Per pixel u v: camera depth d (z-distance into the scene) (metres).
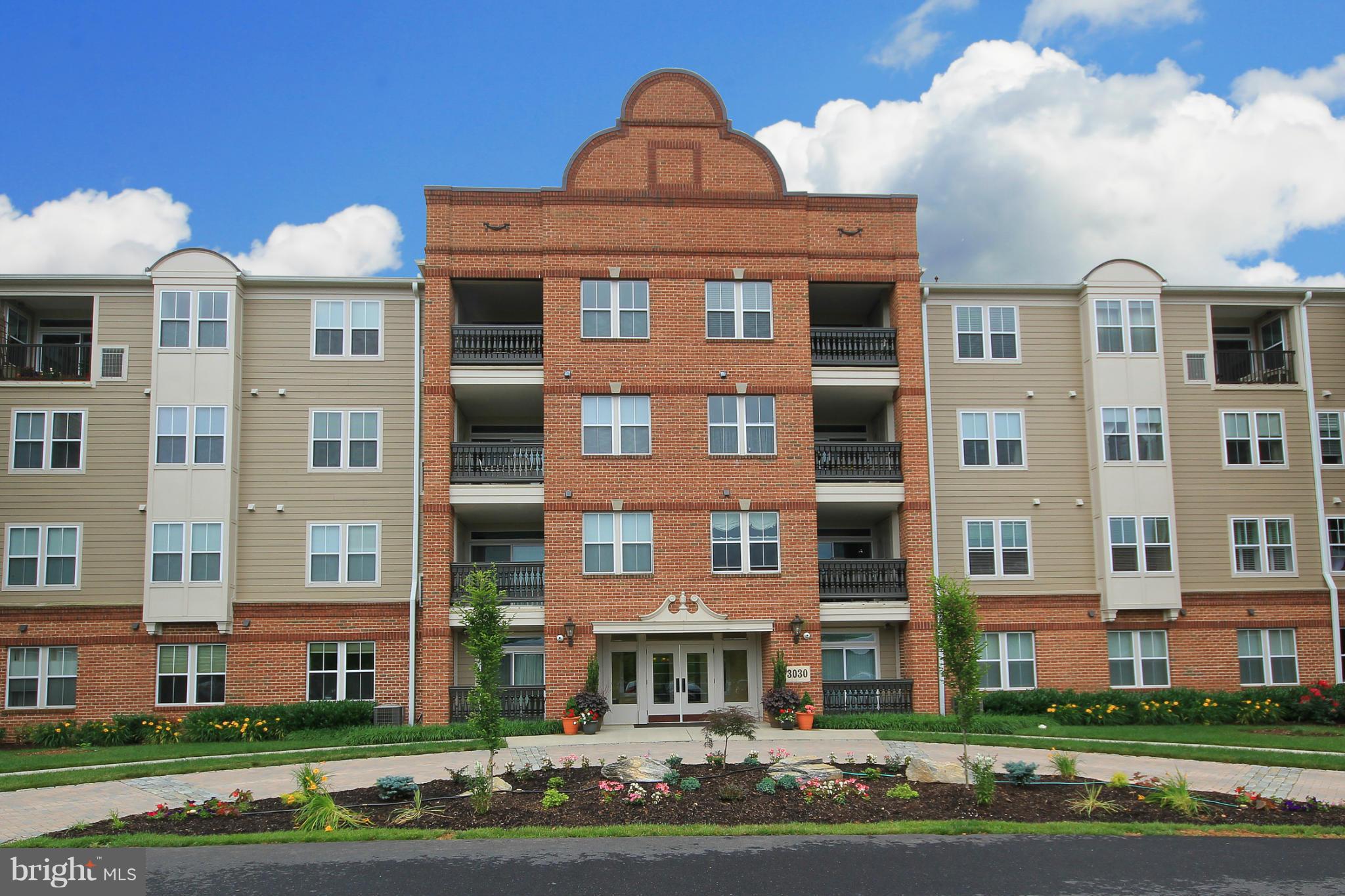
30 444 25.56
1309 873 12.01
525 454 25.95
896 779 16.72
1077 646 26.83
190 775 18.30
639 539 25.44
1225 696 25.77
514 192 26.38
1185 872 12.08
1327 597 27.73
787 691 24.48
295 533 25.73
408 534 25.95
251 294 26.45
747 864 12.33
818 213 27.12
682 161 26.94
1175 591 26.94
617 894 11.28
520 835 13.57
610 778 16.73
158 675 24.83
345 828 13.95
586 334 26.00
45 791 16.86
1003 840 13.45
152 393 25.34
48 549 25.19
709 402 26.16
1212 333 29.64
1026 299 28.34
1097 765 18.48
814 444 26.36
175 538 24.95
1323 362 28.91
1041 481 27.61
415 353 26.62
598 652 25.84
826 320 30.12
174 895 11.20
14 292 25.72
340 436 26.22
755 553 25.64
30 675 24.77
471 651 15.89
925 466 26.55
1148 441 27.52
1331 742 21.39
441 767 18.73
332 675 25.20
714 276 26.52
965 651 16.39
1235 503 27.98
